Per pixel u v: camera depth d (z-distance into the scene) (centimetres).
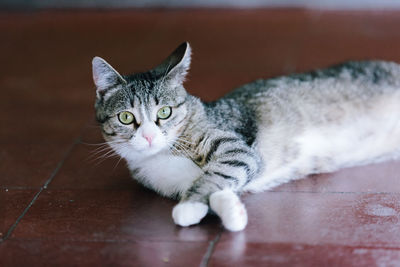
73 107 125
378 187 99
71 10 179
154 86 97
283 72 132
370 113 106
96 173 105
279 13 165
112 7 179
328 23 154
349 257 87
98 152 110
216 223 93
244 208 92
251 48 144
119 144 99
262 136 101
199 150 98
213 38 150
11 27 167
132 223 94
